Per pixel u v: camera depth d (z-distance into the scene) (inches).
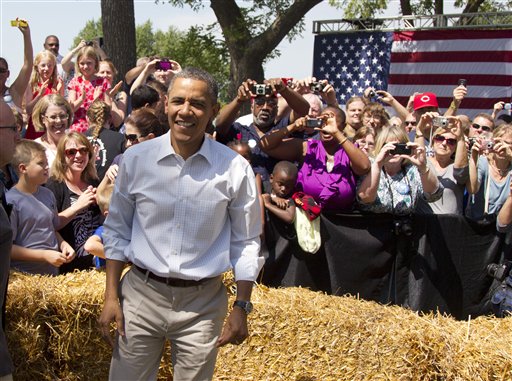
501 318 200.4
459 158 226.7
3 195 145.1
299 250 215.8
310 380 184.2
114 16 534.0
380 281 217.9
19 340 172.1
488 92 511.2
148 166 135.9
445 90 521.3
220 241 140.3
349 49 551.8
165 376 194.7
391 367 178.7
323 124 215.3
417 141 254.4
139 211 137.6
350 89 552.1
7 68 282.0
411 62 531.8
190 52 740.7
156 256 137.3
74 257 209.0
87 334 180.9
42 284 180.4
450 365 173.6
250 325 187.0
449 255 217.8
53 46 406.3
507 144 228.5
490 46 510.3
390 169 217.2
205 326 139.8
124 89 347.3
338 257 216.2
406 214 215.9
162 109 242.1
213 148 138.4
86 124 300.8
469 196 229.6
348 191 212.4
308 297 195.2
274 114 235.8
